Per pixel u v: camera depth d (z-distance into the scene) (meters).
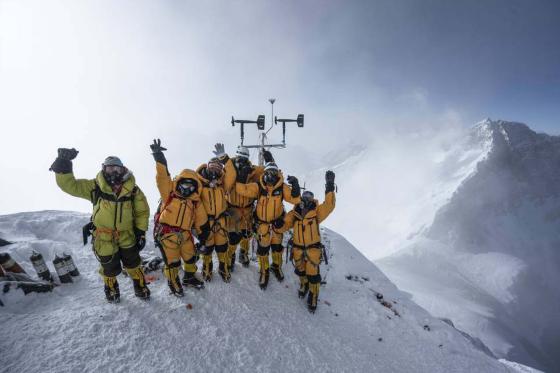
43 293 4.29
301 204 5.83
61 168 3.66
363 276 8.80
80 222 7.25
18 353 3.25
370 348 5.55
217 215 5.28
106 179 3.88
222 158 5.86
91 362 3.36
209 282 5.39
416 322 7.28
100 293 4.64
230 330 4.44
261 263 5.86
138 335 3.87
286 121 10.30
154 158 4.46
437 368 5.76
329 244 9.58
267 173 5.67
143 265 5.68
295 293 6.26
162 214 4.70
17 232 6.50
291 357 4.38
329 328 5.59
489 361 6.71
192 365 3.69
